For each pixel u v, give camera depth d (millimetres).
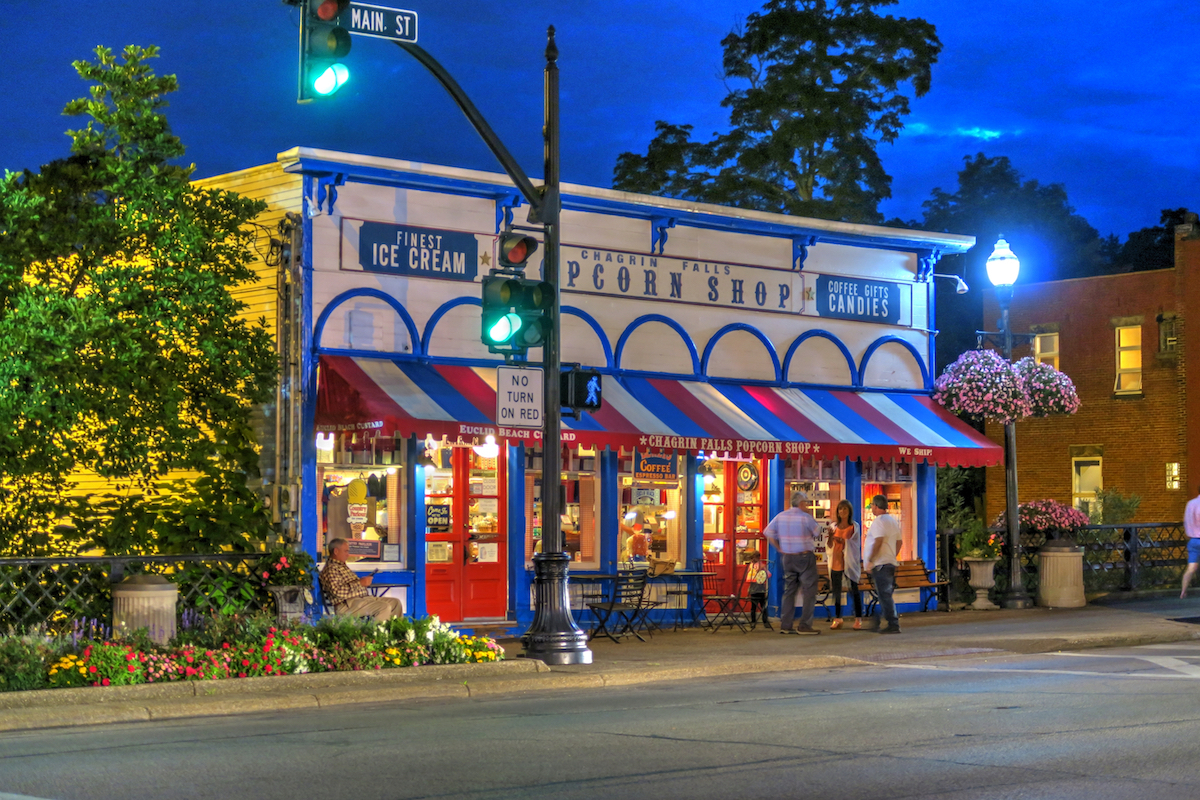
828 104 43406
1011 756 9367
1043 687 13391
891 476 24422
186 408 17859
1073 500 40781
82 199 16906
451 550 20047
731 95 44906
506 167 16000
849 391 24062
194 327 16969
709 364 22422
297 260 18750
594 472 21406
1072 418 40844
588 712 12133
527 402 16281
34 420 15945
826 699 12781
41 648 13555
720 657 16672
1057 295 41125
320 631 15250
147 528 17719
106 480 19766
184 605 16500
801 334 23531
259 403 17844
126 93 17203
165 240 16688
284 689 13812
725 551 22734
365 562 19406
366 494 19516
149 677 13633
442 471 20078
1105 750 9555
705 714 11805
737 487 22906
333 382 18656
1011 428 24344
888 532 20156
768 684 14516
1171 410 38938
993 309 42188
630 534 21750
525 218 20766
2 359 15297
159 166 16938
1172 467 38875
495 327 15945
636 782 8578
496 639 19703
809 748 9797
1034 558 25578
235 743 10383
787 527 20391
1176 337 38906
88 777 8883
